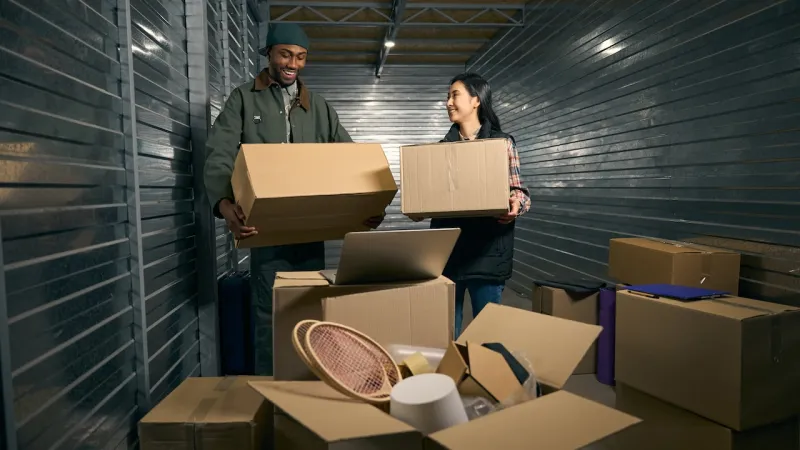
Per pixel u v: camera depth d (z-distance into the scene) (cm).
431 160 218
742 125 253
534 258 542
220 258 324
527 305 520
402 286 174
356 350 152
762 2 238
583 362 310
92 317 161
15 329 121
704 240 280
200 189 276
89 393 157
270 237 219
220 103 346
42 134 137
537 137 528
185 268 261
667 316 202
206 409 171
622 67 360
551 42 488
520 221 588
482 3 554
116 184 182
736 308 190
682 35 296
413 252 167
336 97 770
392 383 152
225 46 355
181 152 261
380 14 581
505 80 623
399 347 168
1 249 114
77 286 153
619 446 220
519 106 578
